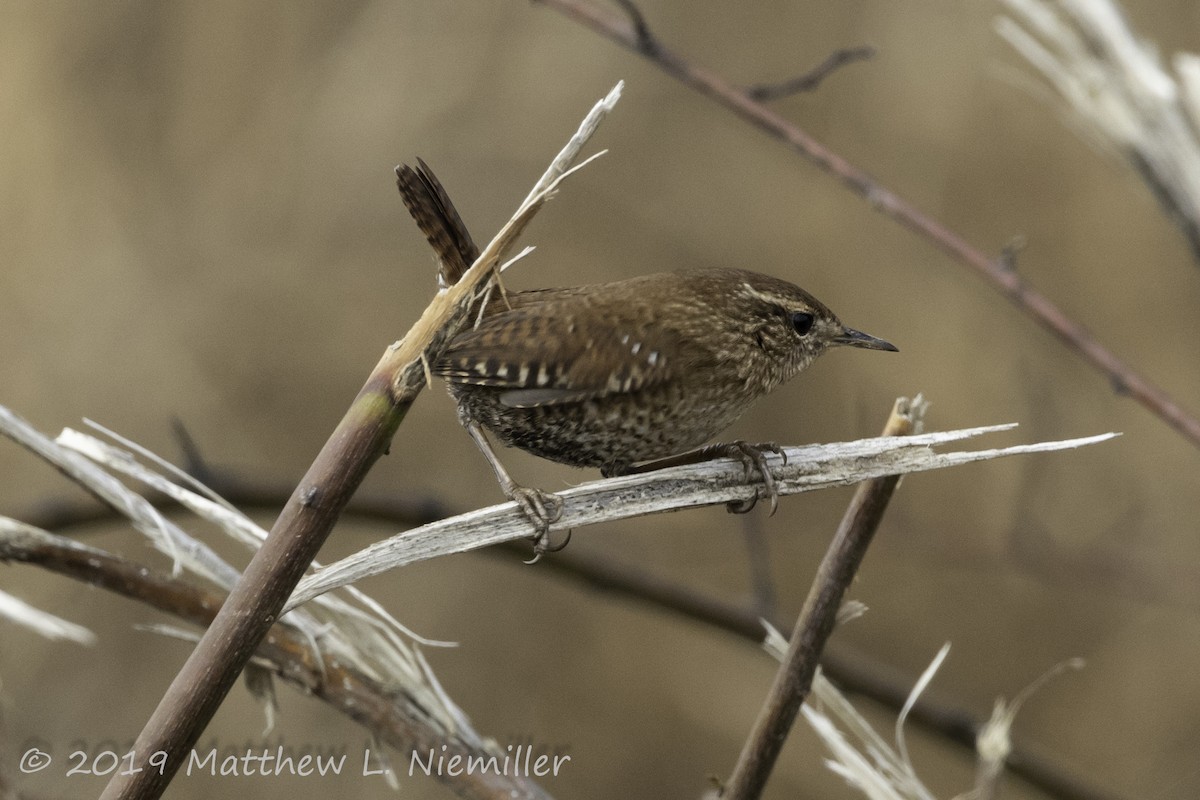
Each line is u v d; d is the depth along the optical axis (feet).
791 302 19.16
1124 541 35.32
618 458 17.49
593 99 42.39
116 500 13.97
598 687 38.60
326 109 42.06
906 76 41.04
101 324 39.58
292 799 35.01
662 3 43.50
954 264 39.50
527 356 16.05
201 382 39.81
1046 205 39.40
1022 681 37.81
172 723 9.62
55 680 35.45
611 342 16.46
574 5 22.68
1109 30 20.97
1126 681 37.27
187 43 41.81
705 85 22.21
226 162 41.75
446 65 42.32
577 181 42.50
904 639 38.60
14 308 39.06
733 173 42.24
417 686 14.24
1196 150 20.20
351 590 14.32
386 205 41.73
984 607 38.58
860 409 28.22
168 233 41.04
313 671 14.03
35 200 39.81
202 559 14.10
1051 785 23.99
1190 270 38.04
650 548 38.37
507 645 39.01
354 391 40.45
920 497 36.91
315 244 41.55
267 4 42.09
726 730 37.81
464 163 42.04
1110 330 38.52
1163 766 35.94
